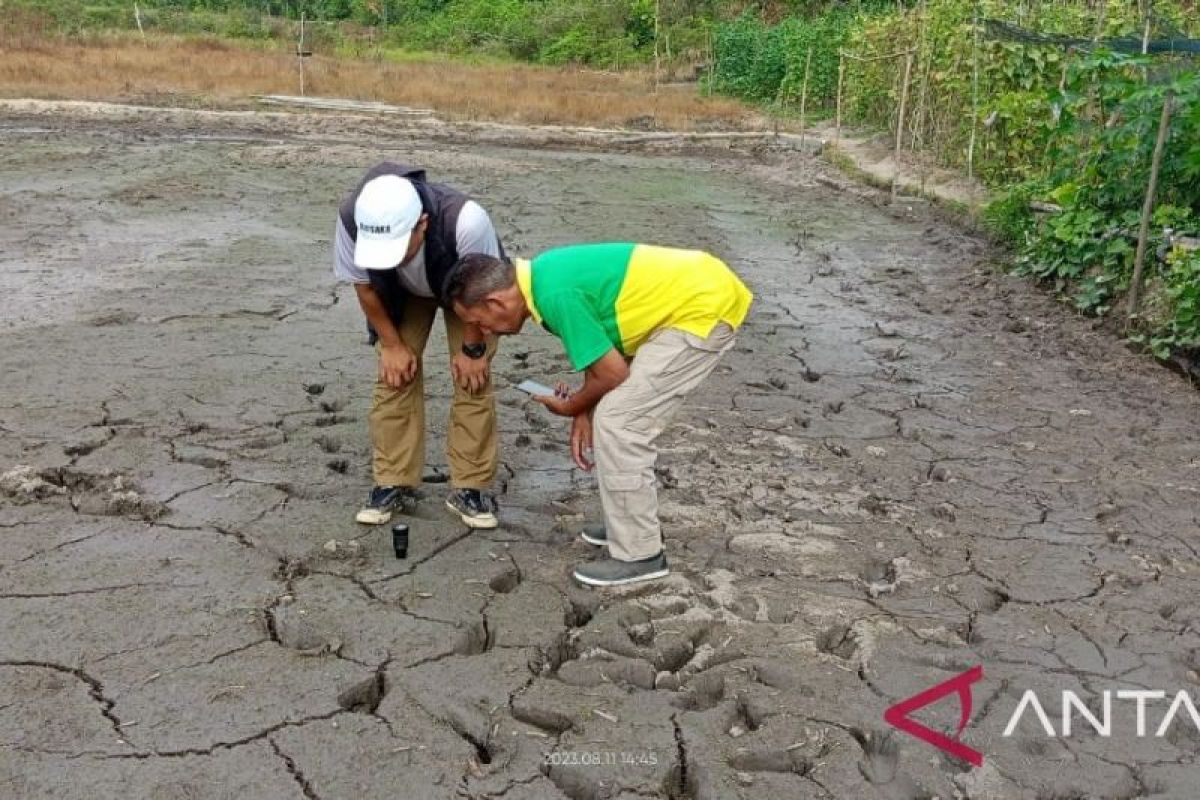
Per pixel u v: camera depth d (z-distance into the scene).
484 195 13.65
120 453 5.25
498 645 3.80
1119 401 6.94
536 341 7.60
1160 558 4.75
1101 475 5.66
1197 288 7.42
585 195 14.12
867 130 19.97
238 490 4.90
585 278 3.88
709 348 4.01
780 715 3.49
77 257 9.27
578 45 33.47
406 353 4.39
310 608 3.96
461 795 3.06
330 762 3.17
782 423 6.21
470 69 29.91
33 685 3.44
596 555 4.45
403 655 3.71
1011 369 7.52
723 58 27.42
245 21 35.41
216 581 4.12
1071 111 9.96
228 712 3.36
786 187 15.93
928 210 13.58
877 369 7.36
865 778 3.22
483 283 3.83
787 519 4.94
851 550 4.68
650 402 4.00
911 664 3.84
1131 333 8.19
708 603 4.16
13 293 8.03
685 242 11.40
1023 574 4.54
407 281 4.20
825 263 10.77
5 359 6.54
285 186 13.40
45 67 23.31
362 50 33.44
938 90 15.73
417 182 4.06
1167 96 8.19
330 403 6.13
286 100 21.97
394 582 4.17
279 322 7.67
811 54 23.22
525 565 4.36
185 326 7.43
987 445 6.05
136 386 6.19
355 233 4.07
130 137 17.11
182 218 11.16
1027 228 10.64
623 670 3.67
